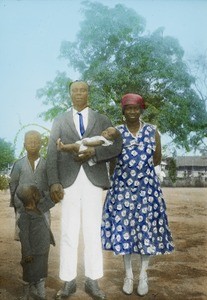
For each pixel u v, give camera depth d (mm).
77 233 3232
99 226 3250
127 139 3215
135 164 3188
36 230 3281
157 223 3229
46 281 3512
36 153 3408
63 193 3197
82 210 3223
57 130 3242
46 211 3328
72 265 3229
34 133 3412
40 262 3271
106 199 3291
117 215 3195
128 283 3285
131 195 3193
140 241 3180
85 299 3219
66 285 3242
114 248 3160
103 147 3160
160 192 3281
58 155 3219
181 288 3426
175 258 3859
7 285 3426
